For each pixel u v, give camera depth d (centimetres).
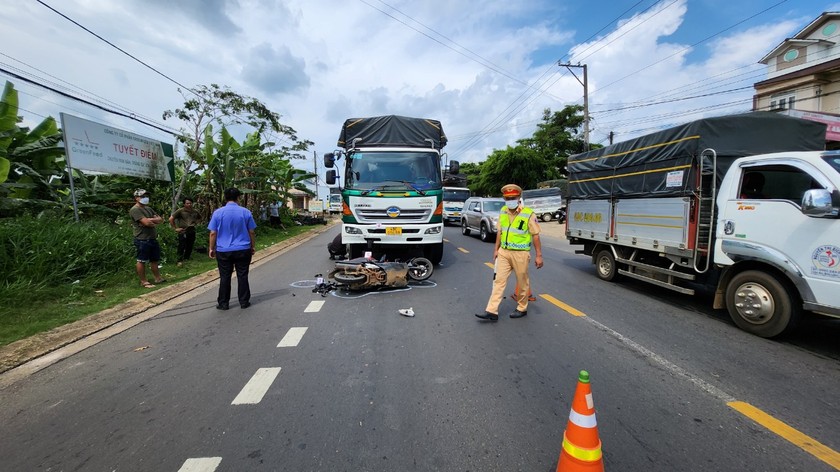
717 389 339
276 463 246
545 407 309
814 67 1956
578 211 868
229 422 292
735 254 495
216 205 1636
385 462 246
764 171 486
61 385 357
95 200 1127
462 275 840
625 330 489
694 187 550
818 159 428
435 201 846
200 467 243
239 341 461
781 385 346
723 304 525
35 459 254
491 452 255
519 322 521
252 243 611
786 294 440
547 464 244
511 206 530
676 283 625
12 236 666
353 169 865
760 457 250
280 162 2180
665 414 300
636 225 677
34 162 1025
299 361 399
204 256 1115
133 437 276
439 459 249
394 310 580
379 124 931
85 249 751
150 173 1179
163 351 435
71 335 482
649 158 645
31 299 596
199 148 1572
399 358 404
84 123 935
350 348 432
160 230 1051
